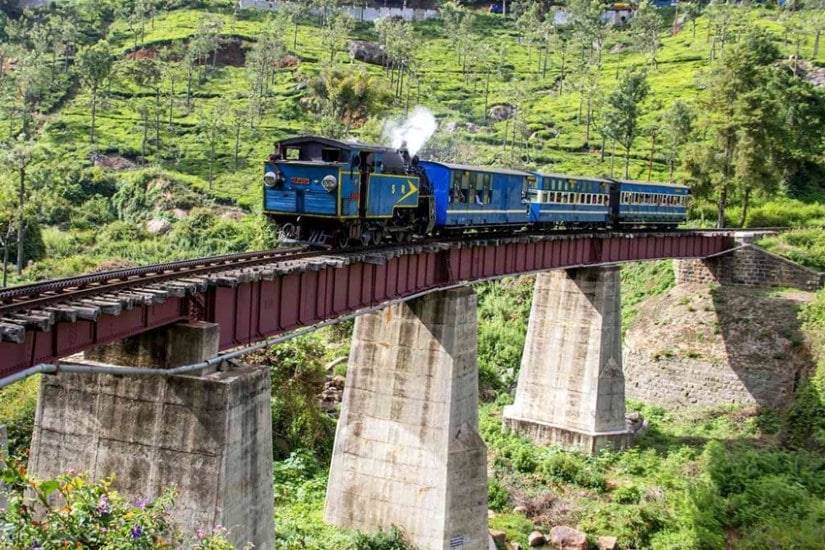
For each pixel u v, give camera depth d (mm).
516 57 140750
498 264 38188
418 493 32656
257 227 74438
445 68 132875
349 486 33656
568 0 159500
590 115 107562
